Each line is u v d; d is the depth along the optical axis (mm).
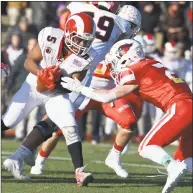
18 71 27609
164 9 36250
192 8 35531
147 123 29953
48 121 16891
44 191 15500
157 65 15992
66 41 16141
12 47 29984
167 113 15453
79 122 29047
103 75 19281
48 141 18297
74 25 15922
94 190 15805
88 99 19031
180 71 29469
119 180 17859
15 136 30859
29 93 16531
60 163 21328
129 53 16016
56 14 35094
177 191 16406
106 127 27516
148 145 15250
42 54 16375
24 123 29203
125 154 25703
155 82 15703
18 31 31172
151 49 27328
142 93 15859
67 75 16312
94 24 16094
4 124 16750
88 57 16391
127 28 18531
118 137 18859
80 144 16219
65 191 15531
